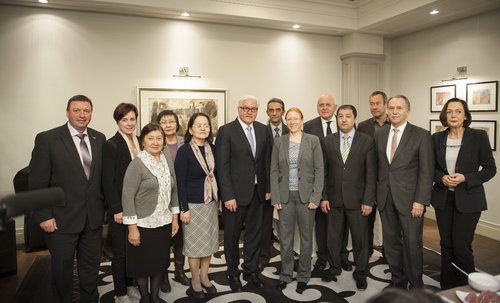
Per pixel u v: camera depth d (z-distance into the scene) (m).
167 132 3.00
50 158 2.25
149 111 4.47
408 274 2.63
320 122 3.53
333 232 2.92
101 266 3.34
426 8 4.14
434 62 4.96
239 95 4.95
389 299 0.57
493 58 4.18
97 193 2.41
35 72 4.01
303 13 4.77
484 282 1.61
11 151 3.97
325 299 2.65
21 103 3.97
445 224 2.62
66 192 2.27
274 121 3.51
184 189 2.53
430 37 5.00
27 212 0.82
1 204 0.78
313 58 5.37
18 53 3.93
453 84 4.68
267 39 5.06
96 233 2.42
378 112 3.44
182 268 2.98
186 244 2.59
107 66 4.29
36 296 2.73
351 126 2.79
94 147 2.43
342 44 5.53
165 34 4.53
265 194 2.91
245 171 2.74
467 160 2.48
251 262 2.91
